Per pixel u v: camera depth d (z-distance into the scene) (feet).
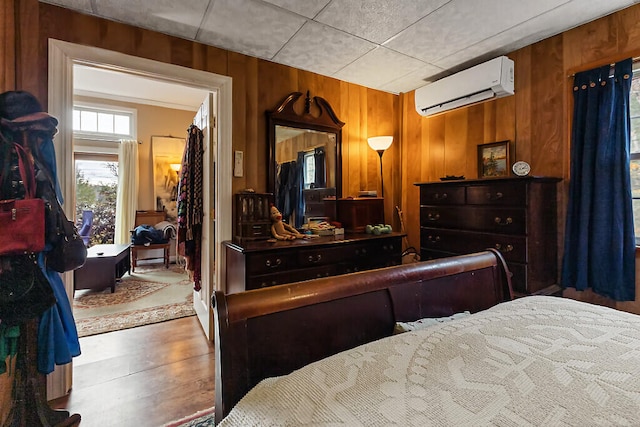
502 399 2.24
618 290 6.43
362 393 2.37
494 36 7.63
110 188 18.03
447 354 2.83
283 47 8.11
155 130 18.47
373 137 10.70
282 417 2.26
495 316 3.69
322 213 9.95
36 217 4.54
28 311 4.52
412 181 11.34
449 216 8.39
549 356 2.73
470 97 8.93
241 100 8.48
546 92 7.73
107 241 17.93
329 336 3.65
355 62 9.04
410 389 2.39
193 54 7.74
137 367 7.16
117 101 17.46
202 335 8.87
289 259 7.32
